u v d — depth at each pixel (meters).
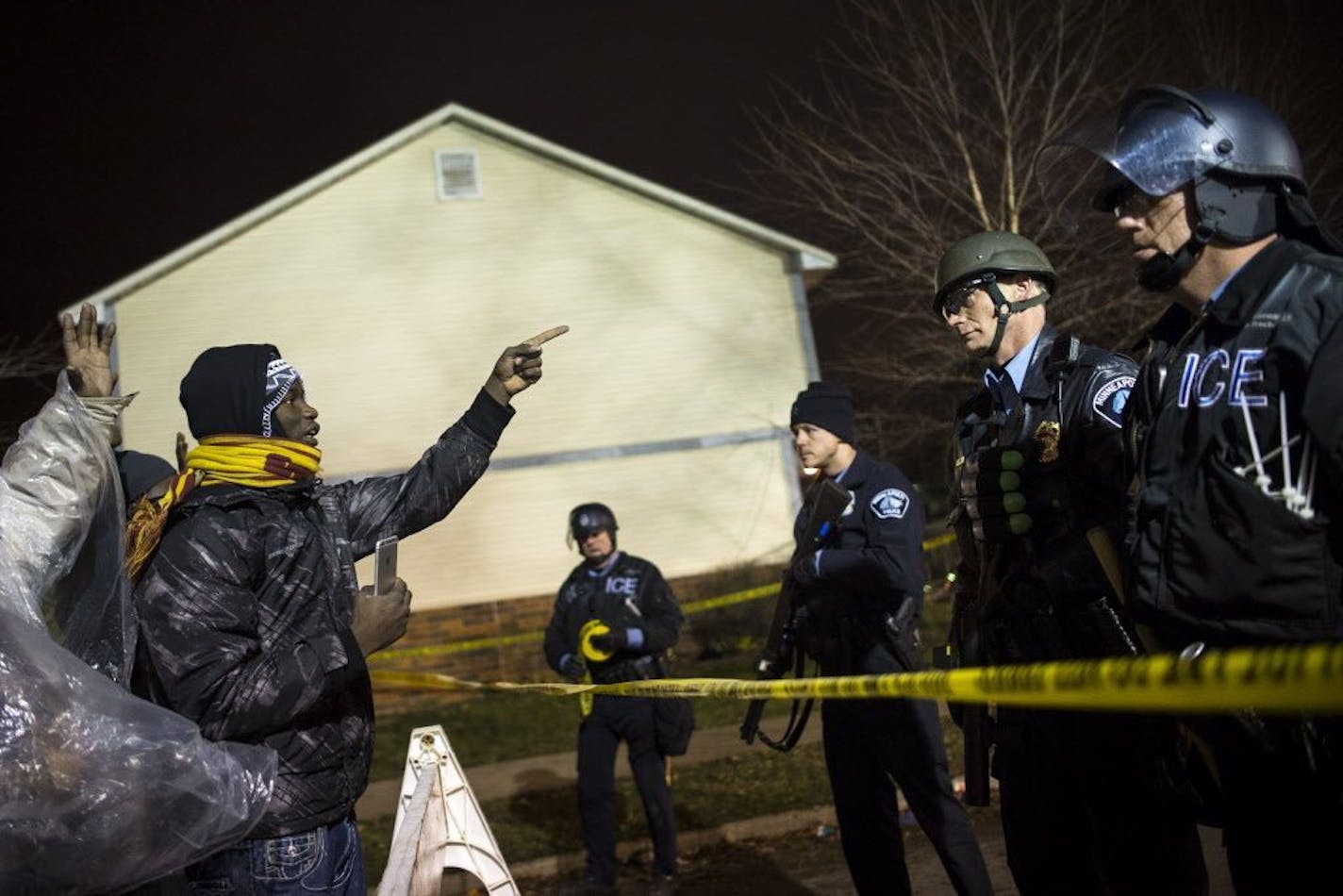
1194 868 3.08
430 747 4.04
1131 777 2.99
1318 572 1.96
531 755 9.95
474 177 17.12
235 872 2.67
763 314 17.69
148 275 15.90
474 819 4.01
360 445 16.39
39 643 2.11
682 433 17.31
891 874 4.33
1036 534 3.15
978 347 3.38
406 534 3.35
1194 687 1.50
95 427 2.32
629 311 17.39
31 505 2.22
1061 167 2.89
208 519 2.70
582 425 17.12
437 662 15.91
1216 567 2.05
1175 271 2.27
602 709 6.07
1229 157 2.17
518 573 16.69
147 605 2.60
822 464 4.57
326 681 2.71
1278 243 2.15
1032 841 3.17
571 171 17.44
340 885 2.81
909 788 4.22
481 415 3.45
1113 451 2.95
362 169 16.84
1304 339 2.00
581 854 6.73
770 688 2.84
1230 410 2.06
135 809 2.10
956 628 3.53
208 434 2.90
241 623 2.65
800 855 6.37
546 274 17.22
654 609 6.12
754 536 17.31
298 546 2.83
